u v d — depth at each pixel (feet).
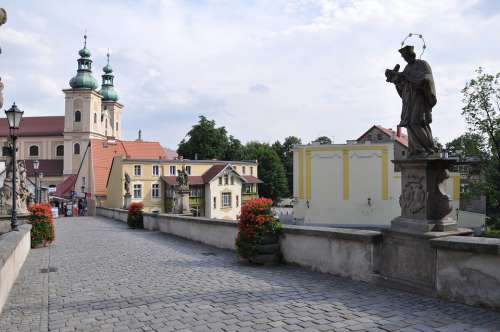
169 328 18.65
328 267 29.60
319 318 19.40
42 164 301.02
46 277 31.76
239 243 34.91
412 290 23.38
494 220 140.46
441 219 23.77
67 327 19.34
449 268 21.52
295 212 156.15
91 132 289.94
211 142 257.75
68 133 287.07
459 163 23.81
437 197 23.84
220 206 217.97
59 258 41.83
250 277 29.17
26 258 42.14
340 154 150.61
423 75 23.97
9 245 27.37
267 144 341.62
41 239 50.98
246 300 22.89
